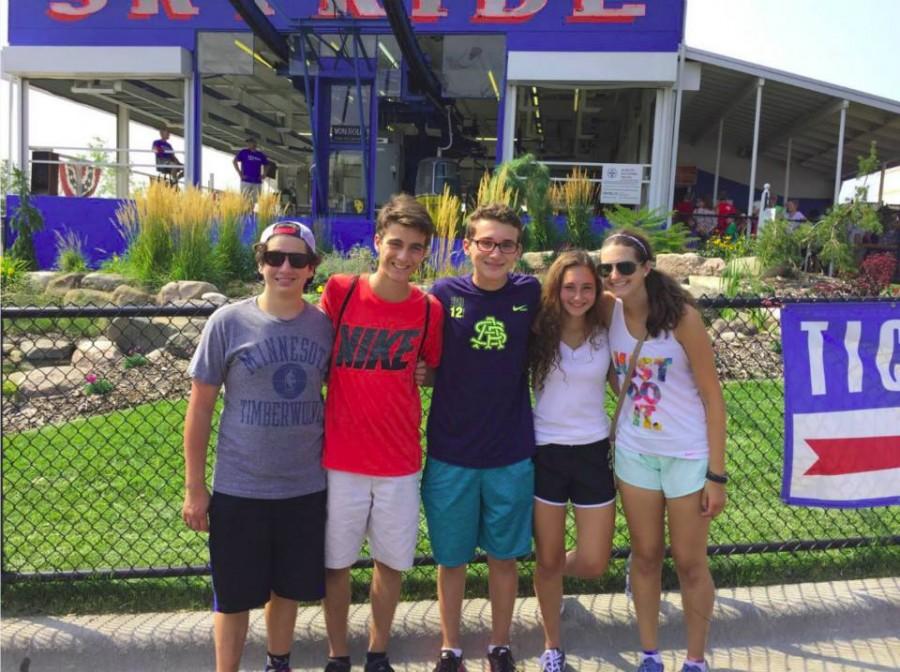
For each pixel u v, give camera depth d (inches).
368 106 619.8
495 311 109.8
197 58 606.5
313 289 369.4
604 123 831.7
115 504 165.0
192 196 429.7
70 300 365.1
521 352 111.2
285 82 685.9
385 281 105.5
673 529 112.2
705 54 570.9
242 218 441.4
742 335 283.9
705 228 657.0
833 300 131.6
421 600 131.9
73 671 115.6
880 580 136.6
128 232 446.0
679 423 109.8
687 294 109.9
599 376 113.1
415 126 689.0
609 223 539.5
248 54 605.6
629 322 111.7
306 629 120.9
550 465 113.1
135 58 597.9
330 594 111.5
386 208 107.0
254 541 103.9
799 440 130.3
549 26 576.7
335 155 626.2
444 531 112.2
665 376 109.3
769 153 921.5
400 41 531.2
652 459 111.0
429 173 637.3
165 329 306.0
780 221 437.1
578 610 126.6
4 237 550.6
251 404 102.9
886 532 155.3
